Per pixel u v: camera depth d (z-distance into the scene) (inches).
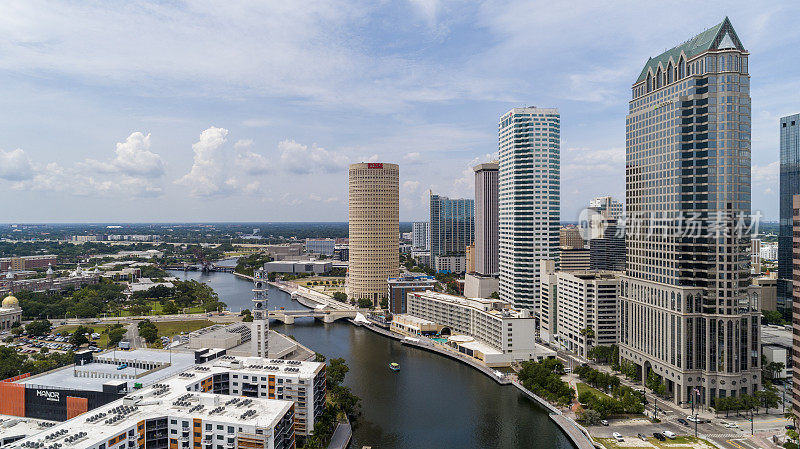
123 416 7608.3
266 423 7490.2
